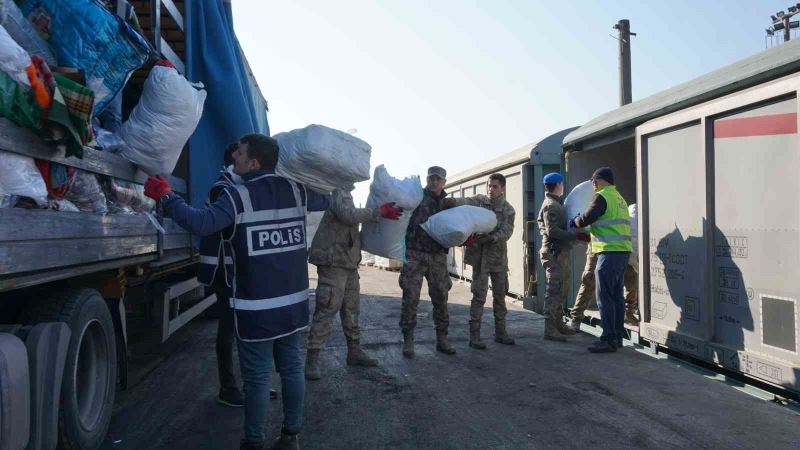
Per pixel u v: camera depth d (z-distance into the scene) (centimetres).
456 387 460
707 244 493
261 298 288
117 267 314
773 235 430
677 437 354
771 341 431
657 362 539
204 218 276
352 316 520
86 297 293
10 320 272
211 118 497
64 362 256
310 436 357
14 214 204
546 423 379
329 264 470
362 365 526
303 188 327
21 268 209
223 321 396
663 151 562
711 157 492
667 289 556
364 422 381
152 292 449
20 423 222
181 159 496
